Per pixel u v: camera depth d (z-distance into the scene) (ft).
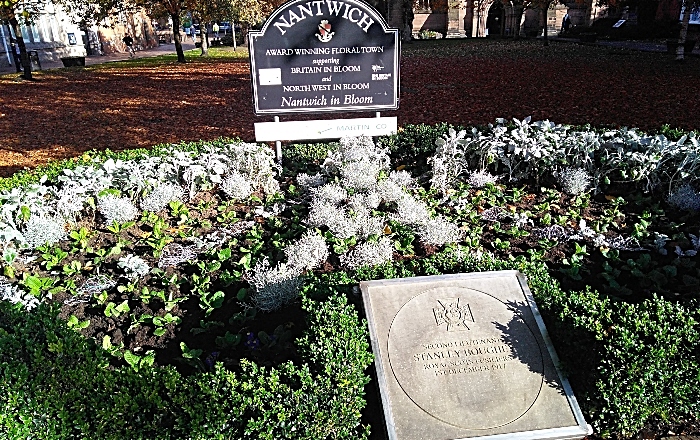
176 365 11.38
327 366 9.38
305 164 22.53
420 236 15.74
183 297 13.34
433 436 9.00
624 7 110.42
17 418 8.75
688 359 9.43
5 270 14.53
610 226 16.57
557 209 17.81
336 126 21.94
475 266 12.21
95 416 8.79
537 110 39.14
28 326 11.08
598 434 9.77
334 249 14.87
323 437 8.75
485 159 20.43
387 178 19.45
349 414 8.96
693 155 17.74
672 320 9.85
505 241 15.58
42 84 62.13
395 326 10.45
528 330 10.44
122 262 13.98
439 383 9.62
